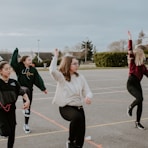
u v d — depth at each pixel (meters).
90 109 8.80
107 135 5.94
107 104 9.72
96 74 25.56
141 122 7.08
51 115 7.99
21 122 7.14
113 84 16.66
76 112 4.25
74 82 4.39
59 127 6.64
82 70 32.59
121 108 8.98
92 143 5.38
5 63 4.45
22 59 5.94
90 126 6.71
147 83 16.97
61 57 4.55
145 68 6.34
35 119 7.48
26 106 4.57
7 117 4.37
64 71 4.37
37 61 53.31
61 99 4.34
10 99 4.36
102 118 7.55
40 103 10.04
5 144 5.26
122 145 5.27
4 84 4.39
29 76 5.91
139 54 6.24
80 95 4.39
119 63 40.47
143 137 5.80
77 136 4.25
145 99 10.87
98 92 13.07
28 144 5.35
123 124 6.89
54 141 5.54
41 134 6.04
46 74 26.38
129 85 6.34
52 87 15.31
